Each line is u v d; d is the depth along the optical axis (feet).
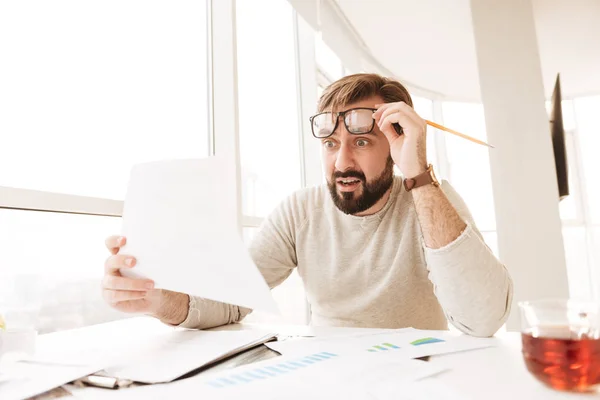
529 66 8.31
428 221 2.82
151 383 1.72
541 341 1.54
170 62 6.09
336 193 4.01
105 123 4.86
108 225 4.45
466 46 13.04
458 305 2.64
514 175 8.11
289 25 10.37
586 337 1.49
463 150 17.81
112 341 2.60
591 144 18.21
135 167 2.45
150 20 5.73
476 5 8.71
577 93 18.57
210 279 2.27
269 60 9.11
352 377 1.69
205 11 6.93
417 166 2.97
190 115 6.46
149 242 2.42
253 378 1.73
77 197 3.99
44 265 3.82
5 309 3.51
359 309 3.82
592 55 14.64
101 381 1.71
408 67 14.62
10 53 3.86
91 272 4.25
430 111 17.95
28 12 4.06
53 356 2.16
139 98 5.44
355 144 3.86
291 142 10.02
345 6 10.53
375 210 4.02
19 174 3.88
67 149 4.36
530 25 8.40
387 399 1.45
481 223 16.97
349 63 12.23
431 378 1.68
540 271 7.77
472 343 2.29
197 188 2.26
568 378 1.46
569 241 17.33
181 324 2.94
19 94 3.92
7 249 3.53
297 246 4.24
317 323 4.11
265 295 2.11
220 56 6.84
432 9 10.85
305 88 10.51
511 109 8.29
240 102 7.77
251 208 7.89
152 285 2.54
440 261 2.70
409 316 3.81
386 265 3.88
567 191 8.79
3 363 1.99
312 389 1.57
